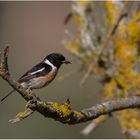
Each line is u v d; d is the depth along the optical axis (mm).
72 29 18875
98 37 11461
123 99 9875
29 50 23750
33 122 17859
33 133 17797
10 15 25531
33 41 24516
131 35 11289
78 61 11492
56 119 8211
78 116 8531
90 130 11008
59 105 8258
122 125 10906
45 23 25281
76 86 18500
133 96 10172
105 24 11609
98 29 11516
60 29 24781
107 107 9375
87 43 11445
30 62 22609
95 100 17344
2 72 7402
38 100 7992
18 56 22875
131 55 11250
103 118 11008
